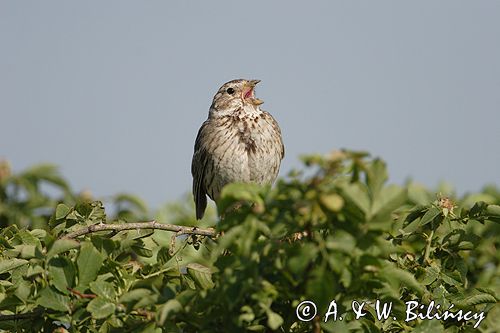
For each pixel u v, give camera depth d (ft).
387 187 25.23
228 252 31.96
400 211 37.32
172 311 28.04
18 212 50.67
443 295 37.29
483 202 40.29
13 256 38.34
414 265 37.96
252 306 27.91
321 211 25.23
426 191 42.75
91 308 30.40
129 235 38.88
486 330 36.09
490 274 42.04
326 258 24.90
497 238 43.34
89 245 31.86
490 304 36.99
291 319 28.71
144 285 30.96
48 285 32.22
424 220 38.81
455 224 40.42
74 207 41.75
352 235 25.48
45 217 51.11
